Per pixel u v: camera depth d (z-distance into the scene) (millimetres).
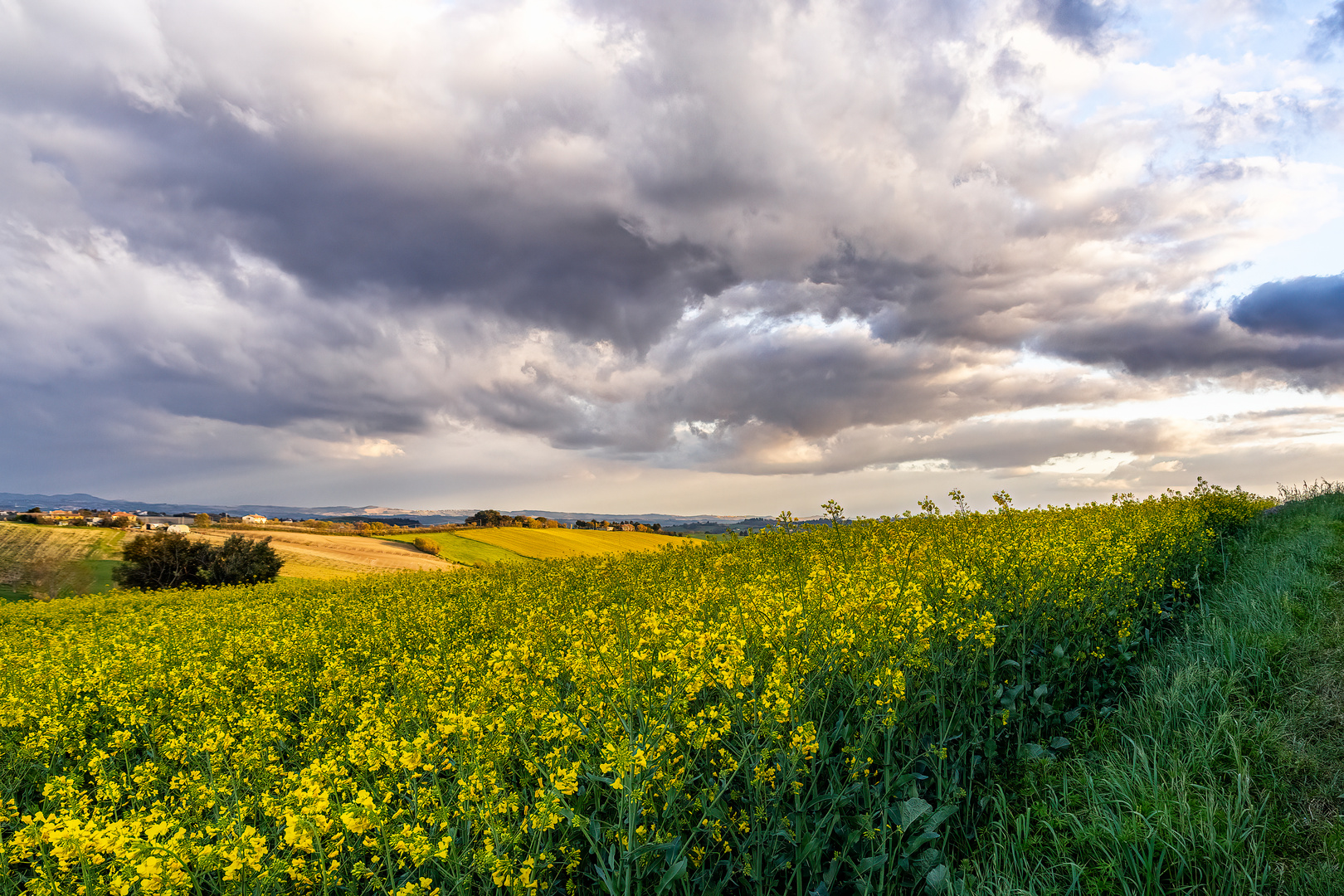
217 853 3041
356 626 10297
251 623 12523
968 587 6012
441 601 12016
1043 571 6938
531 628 6496
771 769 3967
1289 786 4398
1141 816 4074
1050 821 4324
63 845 3104
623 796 3471
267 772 4359
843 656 4863
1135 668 6641
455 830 3578
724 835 4137
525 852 3678
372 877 3301
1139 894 3695
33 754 5730
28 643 12094
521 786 4359
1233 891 3621
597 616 6109
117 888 3008
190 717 6109
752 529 12602
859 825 4078
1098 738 5402
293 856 3387
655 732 3797
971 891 3916
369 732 4512
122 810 5148
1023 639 5941
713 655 4695
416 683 5789
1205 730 5043
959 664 5641
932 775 4887
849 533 10039
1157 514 12547
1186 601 8672
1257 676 5613
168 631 11352
